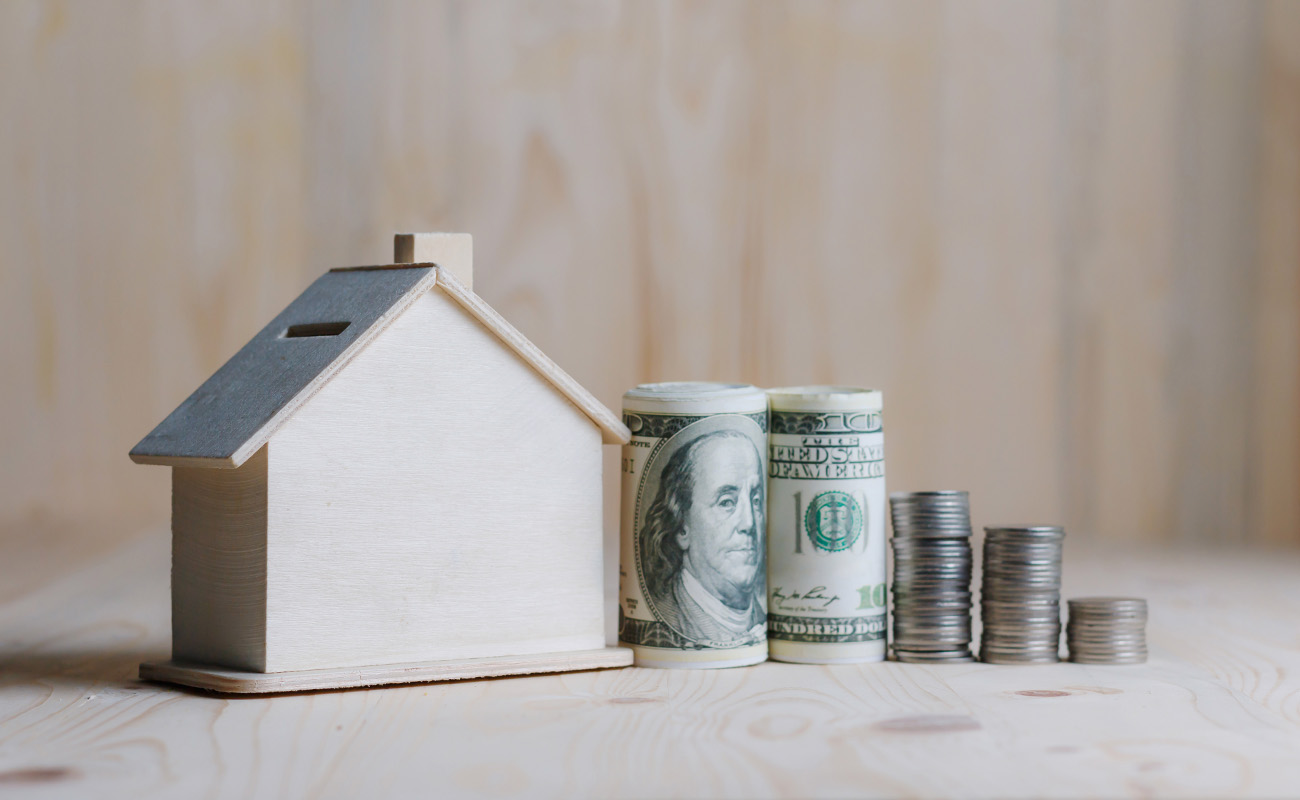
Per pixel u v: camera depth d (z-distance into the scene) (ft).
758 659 4.33
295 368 3.85
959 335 9.46
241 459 3.63
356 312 3.94
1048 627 4.44
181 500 4.01
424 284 3.88
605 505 9.29
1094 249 9.39
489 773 3.01
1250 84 9.21
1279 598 6.21
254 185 9.25
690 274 9.43
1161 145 9.31
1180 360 9.34
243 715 3.56
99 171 9.16
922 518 4.42
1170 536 9.32
